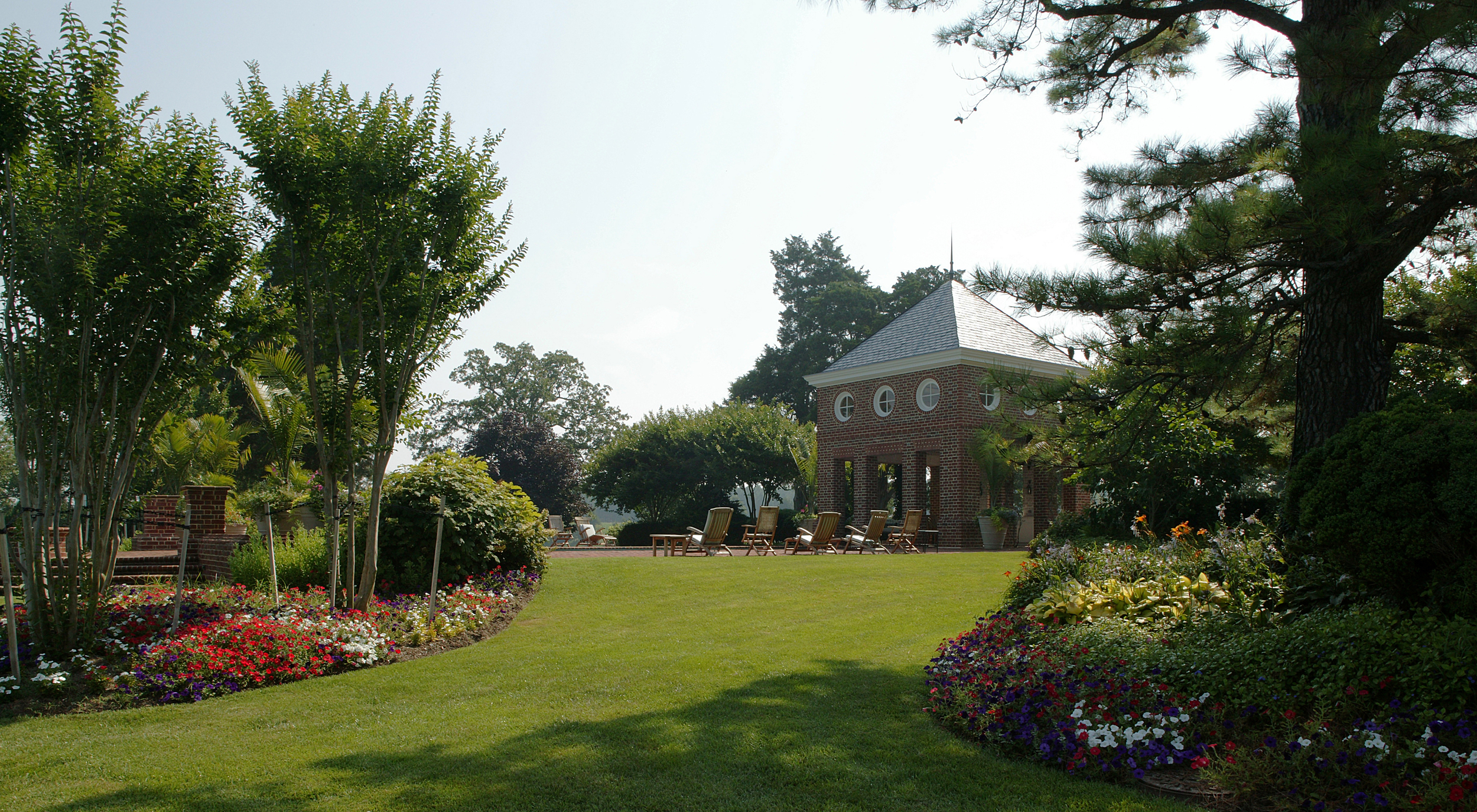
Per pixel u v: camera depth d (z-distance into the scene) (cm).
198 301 755
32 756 480
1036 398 868
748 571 1379
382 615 880
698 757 470
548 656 768
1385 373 784
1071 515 1806
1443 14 592
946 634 852
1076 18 941
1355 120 711
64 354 702
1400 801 366
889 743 496
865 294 5138
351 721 555
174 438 1938
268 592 990
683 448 3506
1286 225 664
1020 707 519
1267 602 689
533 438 4519
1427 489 548
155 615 825
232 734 527
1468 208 735
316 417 870
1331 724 457
